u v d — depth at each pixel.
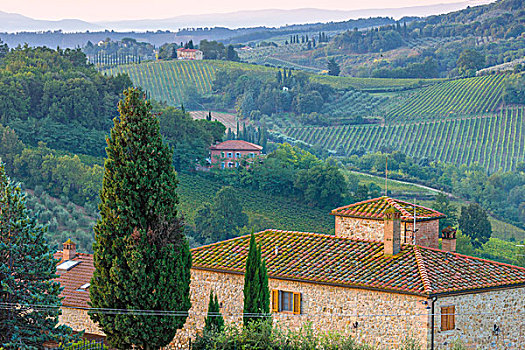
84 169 165.25
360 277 39.31
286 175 174.62
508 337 39.88
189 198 168.75
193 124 198.50
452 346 37.75
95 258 37.47
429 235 47.06
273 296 41.47
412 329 37.22
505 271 41.06
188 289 38.31
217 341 36.88
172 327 37.25
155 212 37.12
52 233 135.00
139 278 36.34
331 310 39.69
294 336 36.56
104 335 48.03
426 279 37.84
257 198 172.00
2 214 38.75
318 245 44.16
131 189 36.88
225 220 145.88
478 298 38.78
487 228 141.75
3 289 37.72
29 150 168.38
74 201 159.25
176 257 37.34
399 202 48.19
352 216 46.84
